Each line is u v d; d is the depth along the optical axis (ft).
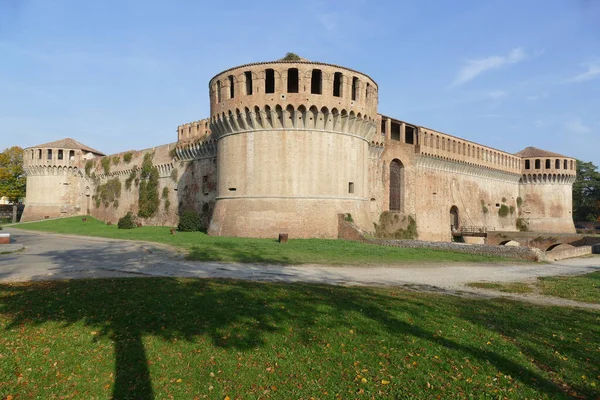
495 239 206.39
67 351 36.06
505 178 266.16
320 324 41.93
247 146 140.36
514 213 272.72
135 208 241.14
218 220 146.82
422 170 200.54
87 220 258.78
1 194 314.76
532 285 68.18
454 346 37.04
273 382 31.04
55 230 201.36
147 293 52.85
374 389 29.86
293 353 35.53
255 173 138.21
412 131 206.90
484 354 35.40
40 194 279.90
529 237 195.72
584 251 137.59
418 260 94.53
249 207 138.00
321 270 77.66
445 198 214.90
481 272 81.66
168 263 83.05
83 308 46.60
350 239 133.39
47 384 31.04
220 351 35.91
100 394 29.76
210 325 41.47
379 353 35.60
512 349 36.58
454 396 28.89
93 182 282.36
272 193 135.95
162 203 222.07
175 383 31.07
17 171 322.34
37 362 34.17
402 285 64.59
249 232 135.95
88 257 93.40
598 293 61.87
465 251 112.57
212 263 82.99
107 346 37.04
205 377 31.78
